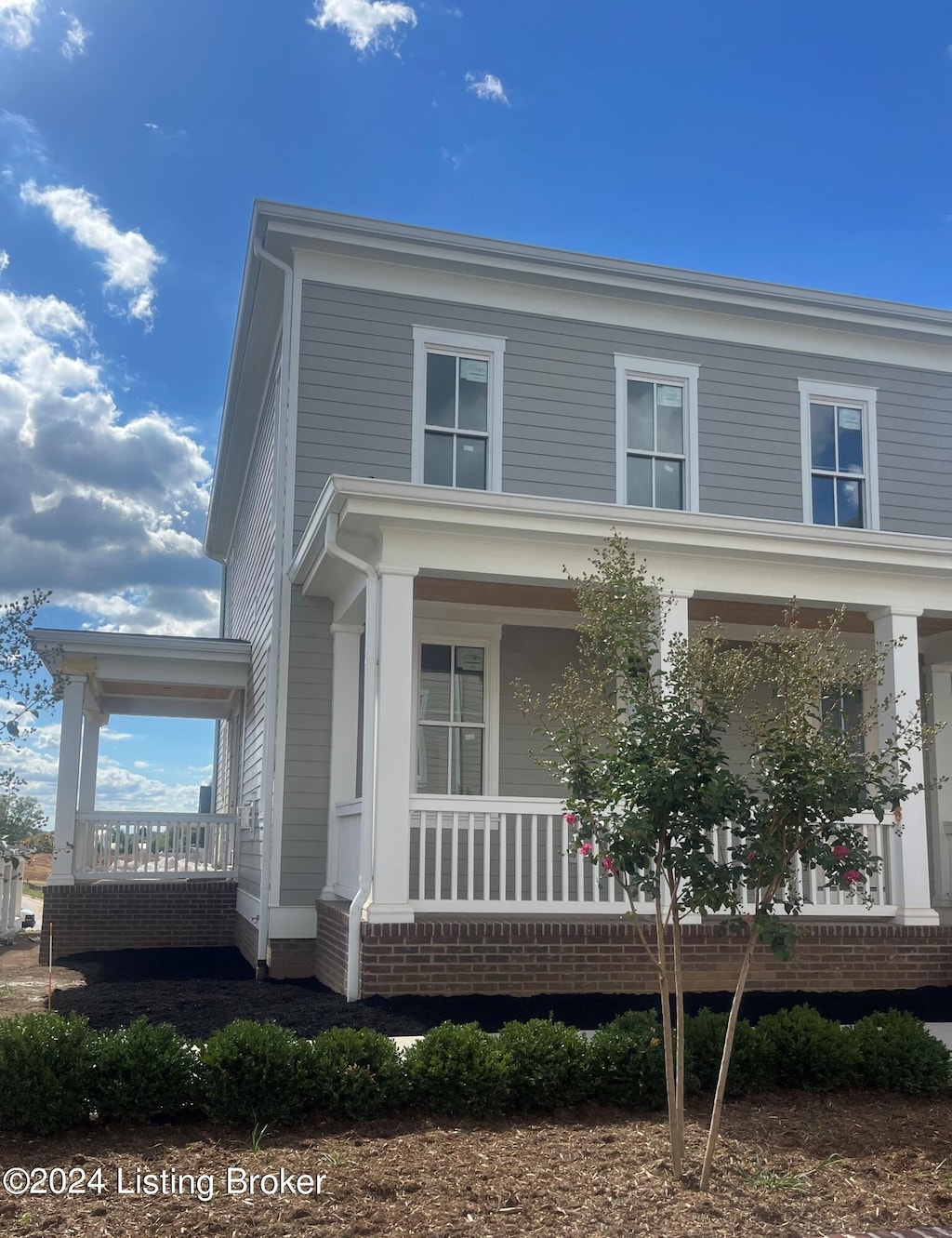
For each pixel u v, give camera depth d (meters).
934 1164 4.91
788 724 5.03
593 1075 5.82
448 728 11.91
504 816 9.23
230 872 15.85
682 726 5.11
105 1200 4.31
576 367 12.58
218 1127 5.30
